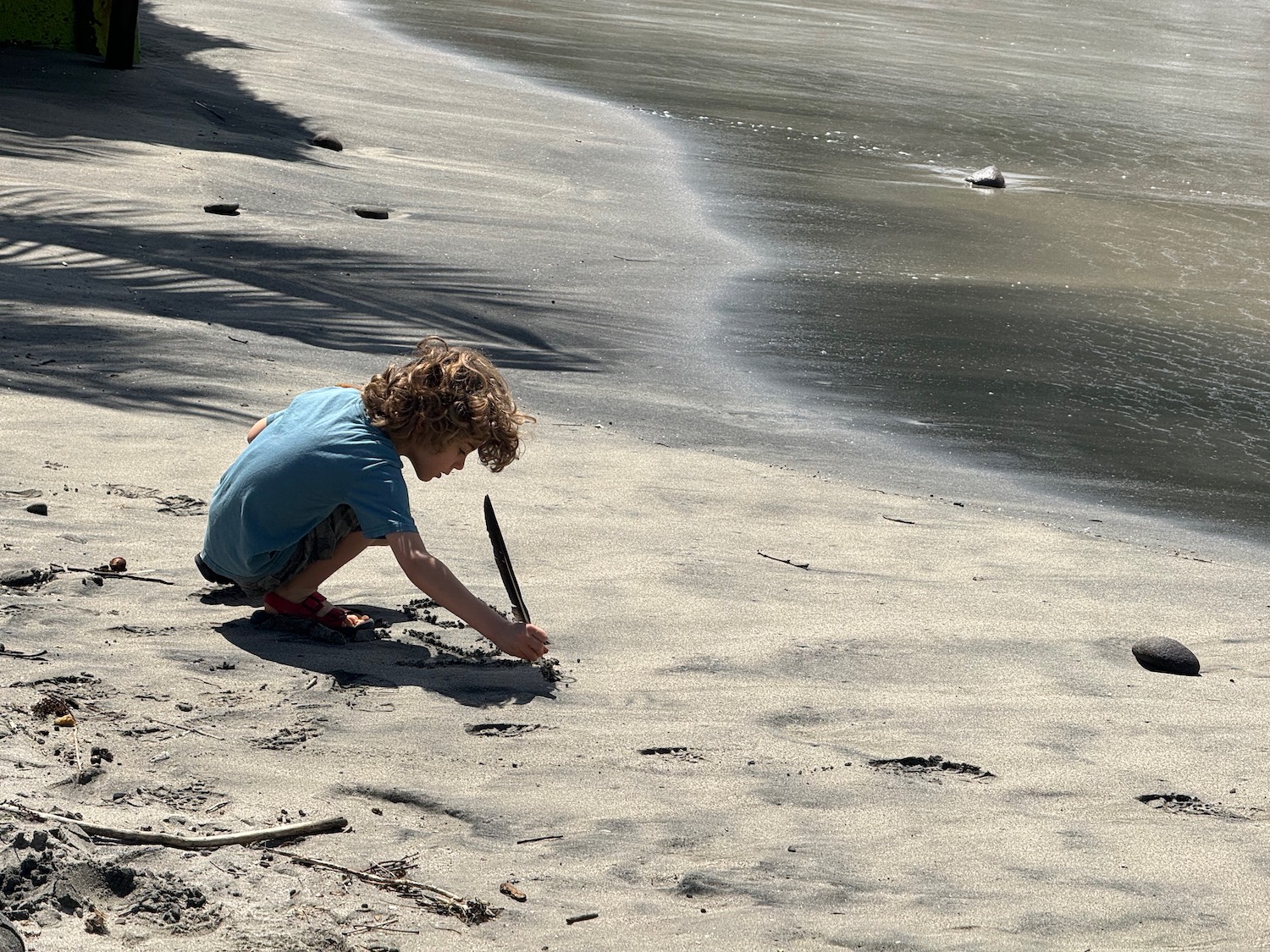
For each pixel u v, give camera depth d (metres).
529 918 2.63
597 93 22.44
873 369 9.99
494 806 3.11
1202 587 5.59
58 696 3.47
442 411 3.97
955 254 14.20
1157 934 2.75
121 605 4.14
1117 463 8.26
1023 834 3.18
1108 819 3.32
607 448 6.88
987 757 3.65
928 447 8.26
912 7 41.94
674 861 2.92
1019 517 6.86
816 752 3.58
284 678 3.74
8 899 2.50
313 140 16.09
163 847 2.74
